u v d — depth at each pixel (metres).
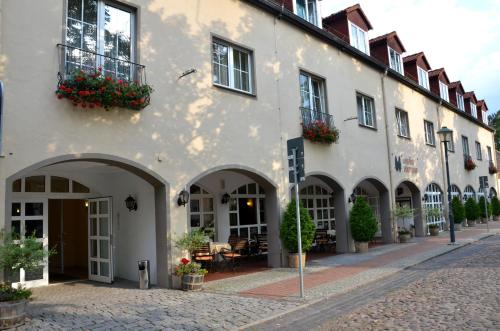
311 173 13.87
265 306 7.45
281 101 13.01
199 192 14.21
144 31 9.45
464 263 11.73
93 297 8.57
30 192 10.24
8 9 7.42
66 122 7.92
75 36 8.43
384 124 18.77
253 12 12.47
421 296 7.81
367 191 21.59
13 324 6.32
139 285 9.49
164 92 9.64
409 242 18.33
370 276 10.19
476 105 33.81
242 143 11.44
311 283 9.55
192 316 6.90
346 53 16.64
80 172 10.96
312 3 15.62
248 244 14.63
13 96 7.30
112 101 8.36
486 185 22.36
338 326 6.13
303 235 12.02
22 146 7.32
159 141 9.41
